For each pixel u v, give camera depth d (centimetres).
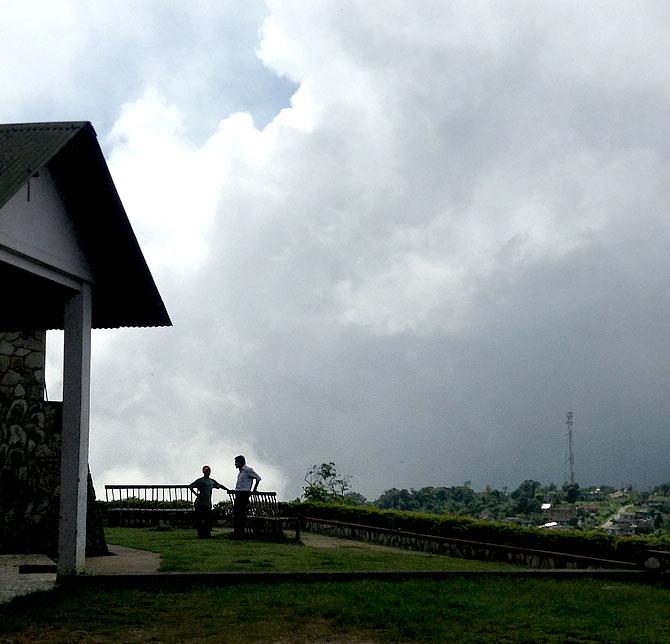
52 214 1288
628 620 1139
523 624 1092
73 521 1319
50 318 1527
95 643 970
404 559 1744
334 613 1126
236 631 1034
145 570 1384
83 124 1250
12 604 1131
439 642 1005
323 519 2473
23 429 1747
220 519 2536
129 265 1416
